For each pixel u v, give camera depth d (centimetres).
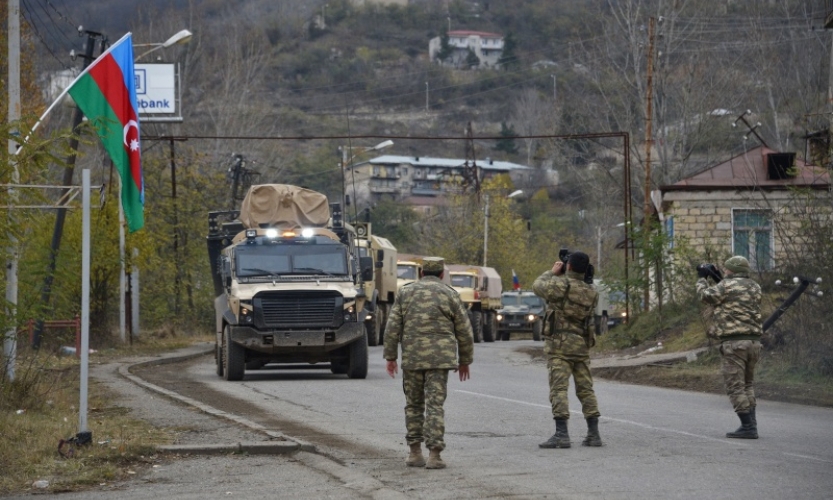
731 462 1530
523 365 4162
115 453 1576
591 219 12744
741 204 5144
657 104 7362
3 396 2084
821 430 1920
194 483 1397
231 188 7412
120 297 5206
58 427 1816
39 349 3794
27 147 1998
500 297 7975
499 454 1625
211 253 3909
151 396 2562
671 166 7538
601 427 1950
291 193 3728
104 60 2620
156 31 11431
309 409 2308
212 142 9969
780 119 8500
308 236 3441
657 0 7819
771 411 2289
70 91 2636
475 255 10656
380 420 2097
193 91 11269
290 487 1366
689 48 7962
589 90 9581
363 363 3234
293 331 3169
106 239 4853
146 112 6900
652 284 4938
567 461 1548
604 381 3238
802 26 8125
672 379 3052
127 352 4716
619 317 7250
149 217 5559
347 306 3212
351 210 13350
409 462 1507
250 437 1792
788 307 2806
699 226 5169
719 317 1844
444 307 1519
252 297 3170
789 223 3938
